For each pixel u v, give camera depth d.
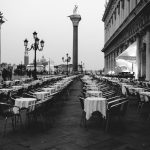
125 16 45.59
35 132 9.55
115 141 8.44
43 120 11.61
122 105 10.01
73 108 15.09
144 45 32.66
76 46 96.12
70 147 7.81
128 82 25.67
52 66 101.81
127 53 21.98
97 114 10.60
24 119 11.81
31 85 19.39
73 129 10.00
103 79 32.62
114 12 63.03
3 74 34.66
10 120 11.62
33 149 7.63
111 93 14.16
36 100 10.90
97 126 10.49
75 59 95.81
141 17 31.92
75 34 96.56
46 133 9.40
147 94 13.18
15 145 8.01
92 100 10.19
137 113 13.47
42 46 28.28
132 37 38.47
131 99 19.14
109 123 11.02
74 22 96.44
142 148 7.75
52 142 8.31
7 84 22.22
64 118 12.09
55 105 15.38
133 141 8.45
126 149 7.66
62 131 9.70
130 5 40.53
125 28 43.06
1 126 10.51
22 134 9.27
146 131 9.73
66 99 19.31
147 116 12.63
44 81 25.58
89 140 8.54
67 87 21.14
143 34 32.66
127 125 10.71
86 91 15.03
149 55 29.47
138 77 32.75
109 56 74.88
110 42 64.88
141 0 29.94
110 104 10.72
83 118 11.11
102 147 7.84
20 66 65.69
